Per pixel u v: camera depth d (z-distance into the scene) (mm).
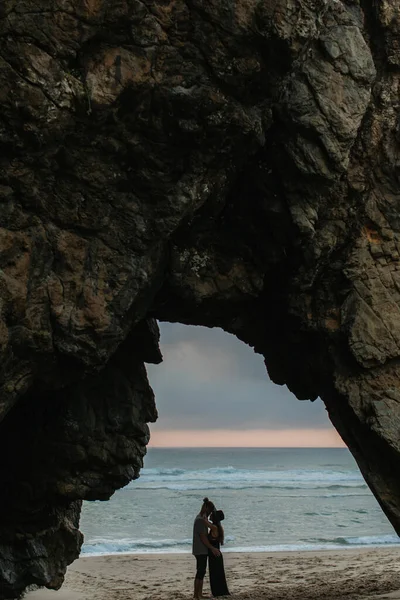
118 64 12070
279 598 17375
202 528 18250
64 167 12289
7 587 16406
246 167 14141
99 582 22484
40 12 11570
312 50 13891
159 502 55375
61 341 12430
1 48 11406
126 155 12648
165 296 15141
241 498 59156
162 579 23312
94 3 11734
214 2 12273
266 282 15797
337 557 27109
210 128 12711
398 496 15188
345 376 15602
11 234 11758
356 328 15328
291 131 13867
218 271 14797
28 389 13539
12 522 16484
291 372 17266
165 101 12367
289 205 14242
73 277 12438
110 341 12977
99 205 12648
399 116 15102
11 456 16078
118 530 39688
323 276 15547
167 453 190000
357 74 14039
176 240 14094
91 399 16828
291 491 66250
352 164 15062
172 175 13031
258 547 32281
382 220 15469
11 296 11586
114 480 17266
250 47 12555
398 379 15352
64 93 11711
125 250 12938
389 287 15492
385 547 32312
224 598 17734
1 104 11398
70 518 18859
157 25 12164
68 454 16266
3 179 11797
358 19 14883
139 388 17906
